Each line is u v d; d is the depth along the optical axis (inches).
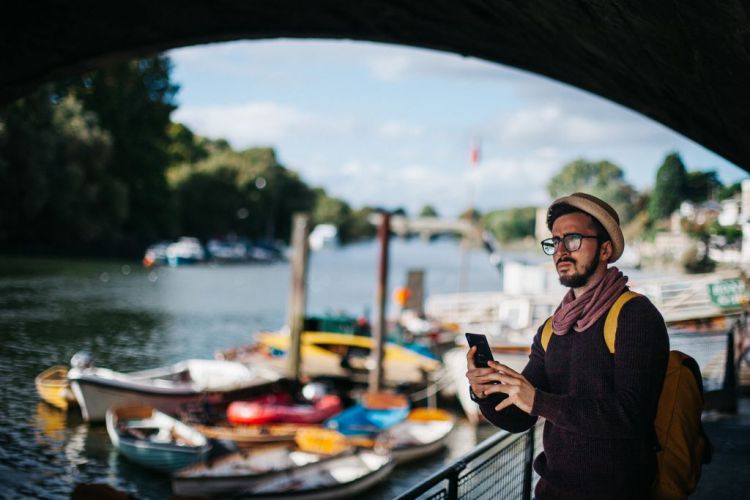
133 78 2837.1
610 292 99.2
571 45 208.4
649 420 95.4
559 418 93.9
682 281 620.1
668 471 101.0
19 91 280.1
